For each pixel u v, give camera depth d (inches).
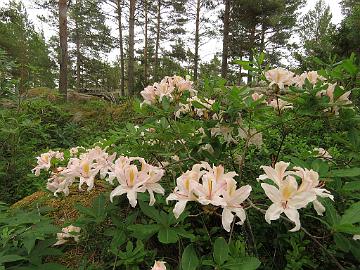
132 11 570.3
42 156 91.7
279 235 71.4
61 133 253.6
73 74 1275.8
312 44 362.3
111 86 1157.7
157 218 64.3
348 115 71.9
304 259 64.2
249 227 68.4
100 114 330.0
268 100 83.5
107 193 83.8
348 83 72.7
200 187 54.7
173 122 82.6
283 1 733.9
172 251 76.0
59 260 82.0
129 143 91.7
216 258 54.9
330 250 68.4
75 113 337.1
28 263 69.6
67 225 76.0
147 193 72.7
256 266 51.9
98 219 74.0
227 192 53.8
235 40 698.2
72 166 71.7
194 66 794.2
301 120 82.3
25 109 239.0
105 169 71.3
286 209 50.2
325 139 129.2
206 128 80.8
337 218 56.4
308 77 81.8
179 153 87.1
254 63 82.2
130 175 61.6
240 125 79.8
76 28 1113.4
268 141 115.8
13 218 70.9
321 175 66.6
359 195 71.0
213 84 83.1
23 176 155.9
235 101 72.7
